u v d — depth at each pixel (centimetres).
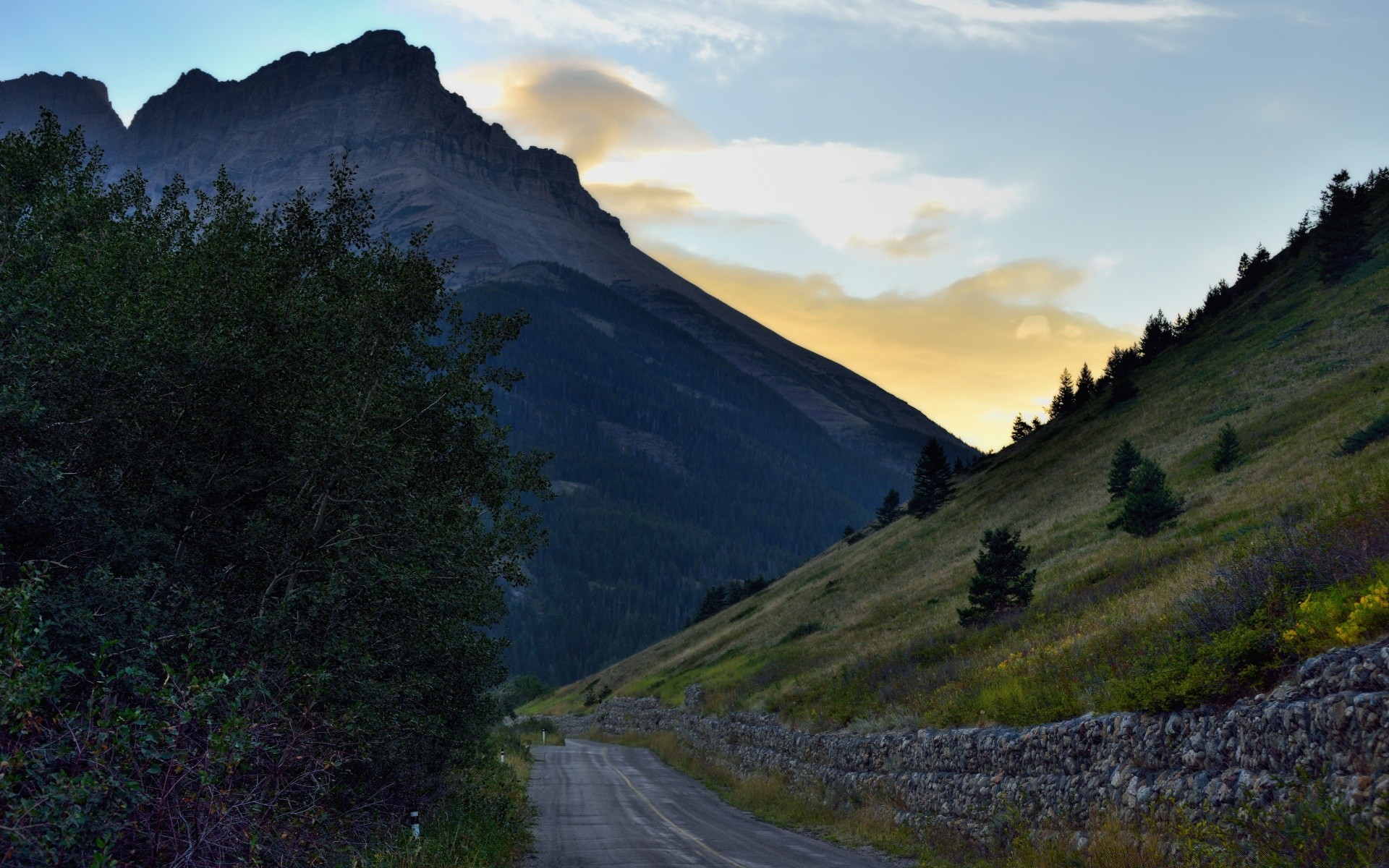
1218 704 1168
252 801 865
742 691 4575
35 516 938
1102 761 1380
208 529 1153
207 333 1125
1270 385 5206
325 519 1222
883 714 2562
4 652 659
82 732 716
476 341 1538
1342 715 902
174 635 922
